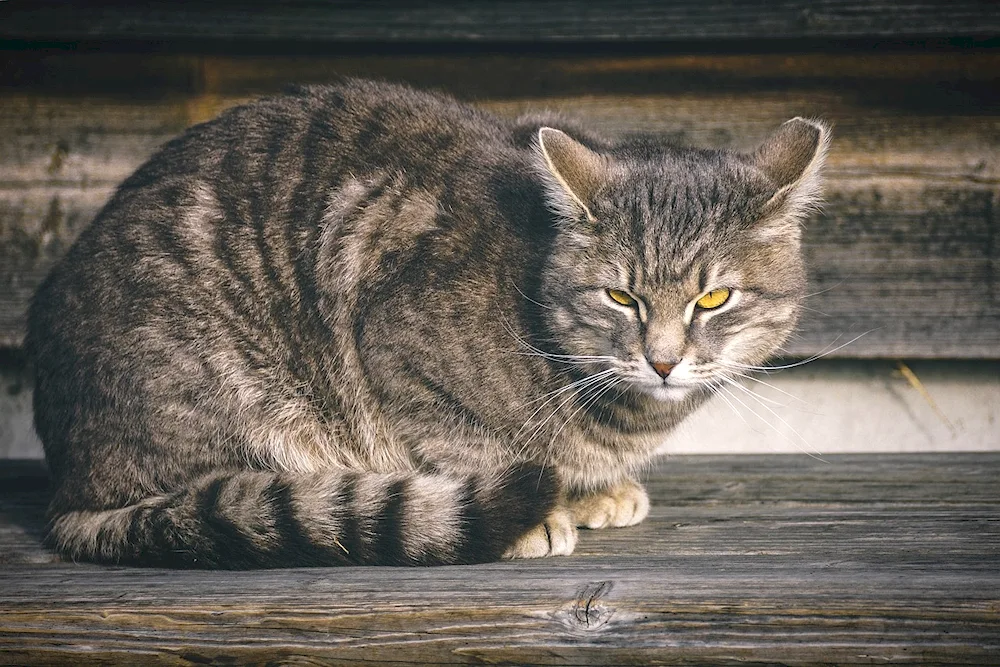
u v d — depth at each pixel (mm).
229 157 3662
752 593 2629
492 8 4527
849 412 4879
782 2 4441
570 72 4672
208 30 4543
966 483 3928
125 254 3471
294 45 4672
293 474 3230
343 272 3504
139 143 4699
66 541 3244
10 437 4891
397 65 4699
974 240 4605
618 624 2549
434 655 2582
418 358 3445
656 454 4148
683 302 3320
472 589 2729
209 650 2617
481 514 3100
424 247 3469
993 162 4582
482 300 3436
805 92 4625
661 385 3357
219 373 3443
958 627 2492
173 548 3105
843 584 2689
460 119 3807
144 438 3352
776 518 3539
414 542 3062
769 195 3318
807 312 4438
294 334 3545
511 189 3537
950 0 4402
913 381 4844
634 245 3309
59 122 4684
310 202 3576
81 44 4641
